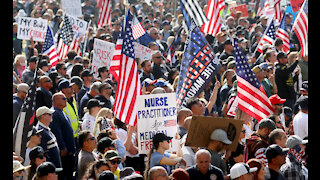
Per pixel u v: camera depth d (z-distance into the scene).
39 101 42.41
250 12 103.94
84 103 45.62
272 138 33.28
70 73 58.03
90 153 33.31
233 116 44.91
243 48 69.56
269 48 62.84
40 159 30.09
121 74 38.50
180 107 42.91
